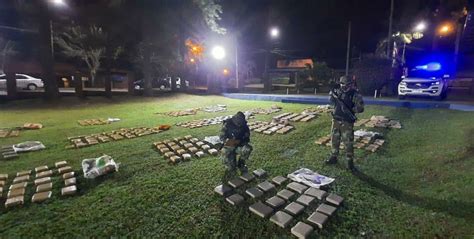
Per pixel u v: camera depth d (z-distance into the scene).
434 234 2.67
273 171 4.43
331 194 3.53
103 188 3.80
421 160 4.69
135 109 12.19
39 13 12.86
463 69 19.20
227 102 14.57
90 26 20.16
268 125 7.80
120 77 27.25
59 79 27.53
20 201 3.34
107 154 5.35
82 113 10.97
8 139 6.57
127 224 2.95
